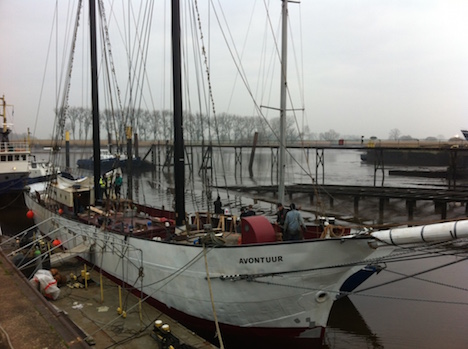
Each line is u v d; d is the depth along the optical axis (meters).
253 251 8.53
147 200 36.38
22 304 6.54
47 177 26.58
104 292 11.48
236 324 9.23
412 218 28.25
